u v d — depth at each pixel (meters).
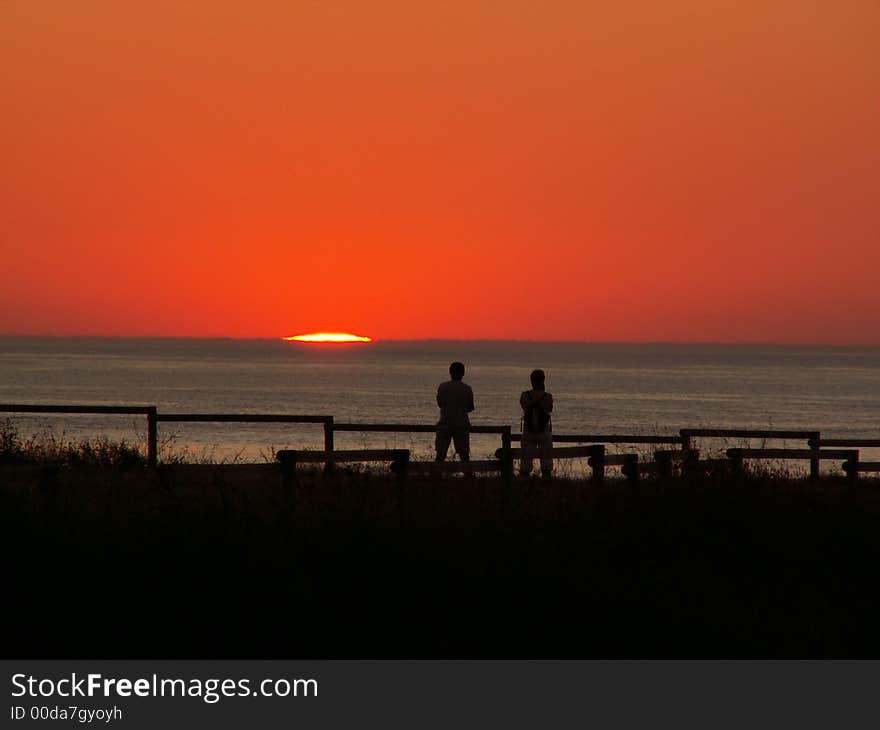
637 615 40.47
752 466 62.16
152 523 42.31
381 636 37.81
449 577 40.44
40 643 36.34
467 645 37.97
